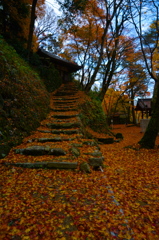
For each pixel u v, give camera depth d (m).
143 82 20.81
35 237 1.79
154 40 10.28
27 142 4.99
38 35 23.11
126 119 30.36
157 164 5.07
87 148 5.28
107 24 12.94
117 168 4.54
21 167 3.77
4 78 5.83
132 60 14.49
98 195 2.85
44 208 2.35
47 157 4.21
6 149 4.18
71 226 2.02
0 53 6.65
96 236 1.87
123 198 2.85
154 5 8.62
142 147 7.25
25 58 11.55
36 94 8.35
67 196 2.73
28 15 12.28
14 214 2.15
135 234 1.94
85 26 14.90
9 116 5.12
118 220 2.18
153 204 2.68
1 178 3.20
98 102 13.01
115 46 13.84
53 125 6.85
